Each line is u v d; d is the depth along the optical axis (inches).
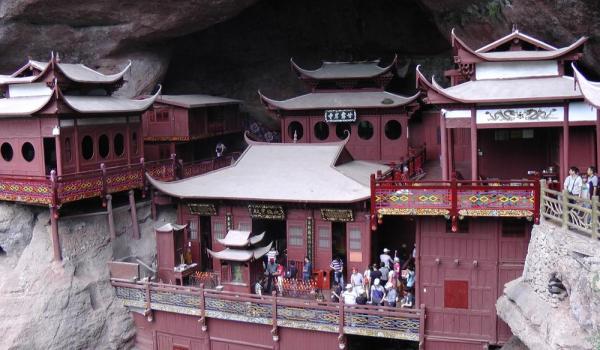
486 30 1320.1
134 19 1504.7
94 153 1318.9
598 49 1059.9
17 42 1480.1
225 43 1881.2
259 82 1969.7
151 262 1338.6
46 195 1181.1
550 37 1143.6
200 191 1285.7
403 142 1608.0
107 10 1460.4
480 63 1046.4
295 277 1231.5
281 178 1282.0
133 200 1347.2
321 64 1902.1
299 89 1931.6
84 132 1290.6
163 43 1701.5
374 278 1117.7
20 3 1376.7
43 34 1485.0
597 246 733.3
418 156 1515.7
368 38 1804.9
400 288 1127.6
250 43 1884.8
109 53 1595.7
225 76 2000.5
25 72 1328.7
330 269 1222.3
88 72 1396.4
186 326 1188.5
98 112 1289.4
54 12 1432.1
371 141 1635.1
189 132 1686.8
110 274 1255.5
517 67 1036.5
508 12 1190.9
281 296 1162.6
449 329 1042.1
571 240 789.2
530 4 1106.1
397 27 1734.7
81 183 1223.5
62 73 1280.8
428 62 1800.0
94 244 1270.9
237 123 1984.5
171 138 1691.7
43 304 1151.6
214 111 1844.2
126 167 1341.0
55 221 1196.5
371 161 1635.1
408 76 1843.0
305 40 1870.1
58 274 1189.1
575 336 733.3
